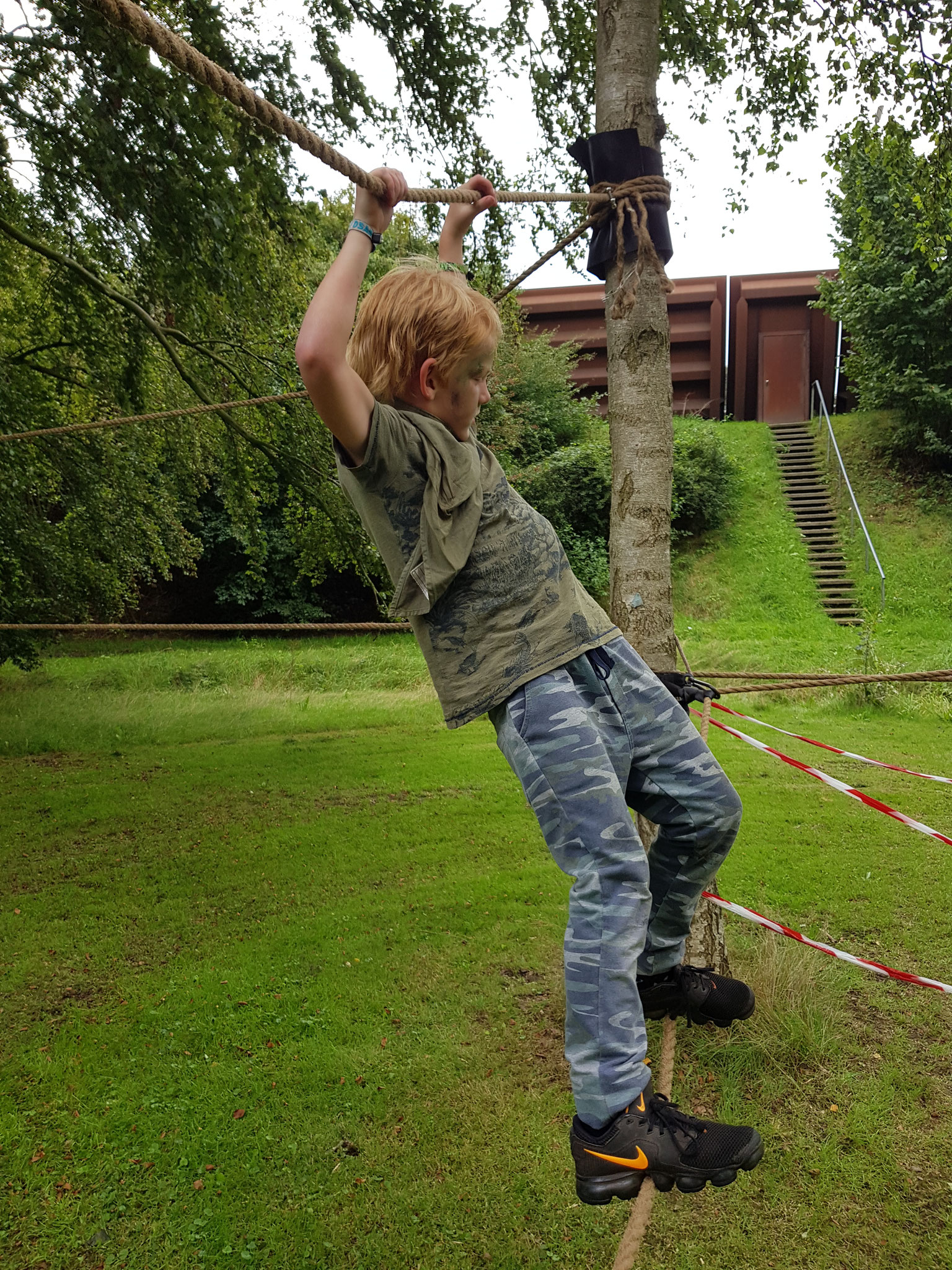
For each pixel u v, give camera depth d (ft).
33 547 32.63
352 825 22.21
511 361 64.23
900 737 30.71
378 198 4.99
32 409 28.04
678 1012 6.74
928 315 58.54
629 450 11.73
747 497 67.56
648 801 5.84
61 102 19.74
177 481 33.45
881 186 57.36
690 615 56.65
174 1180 10.00
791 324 77.00
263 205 21.24
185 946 15.84
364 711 38.01
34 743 32.12
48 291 25.23
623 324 11.51
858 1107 10.75
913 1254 8.73
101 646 61.62
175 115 19.07
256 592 73.46
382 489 4.95
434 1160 10.21
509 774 26.91
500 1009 13.29
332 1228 9.28
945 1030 12.48
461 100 21.01
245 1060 12.21
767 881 17.69
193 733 34.30
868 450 68.49
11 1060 12.31
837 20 17.71
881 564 57.77
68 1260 8.98
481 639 5.13
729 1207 9.46
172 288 22.62
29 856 20.68
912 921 15.97
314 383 4.48
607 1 11.21
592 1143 4.74
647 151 10.61
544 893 17.61
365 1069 11.91
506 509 5.28
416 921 16.48
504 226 22.03
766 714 35.14
